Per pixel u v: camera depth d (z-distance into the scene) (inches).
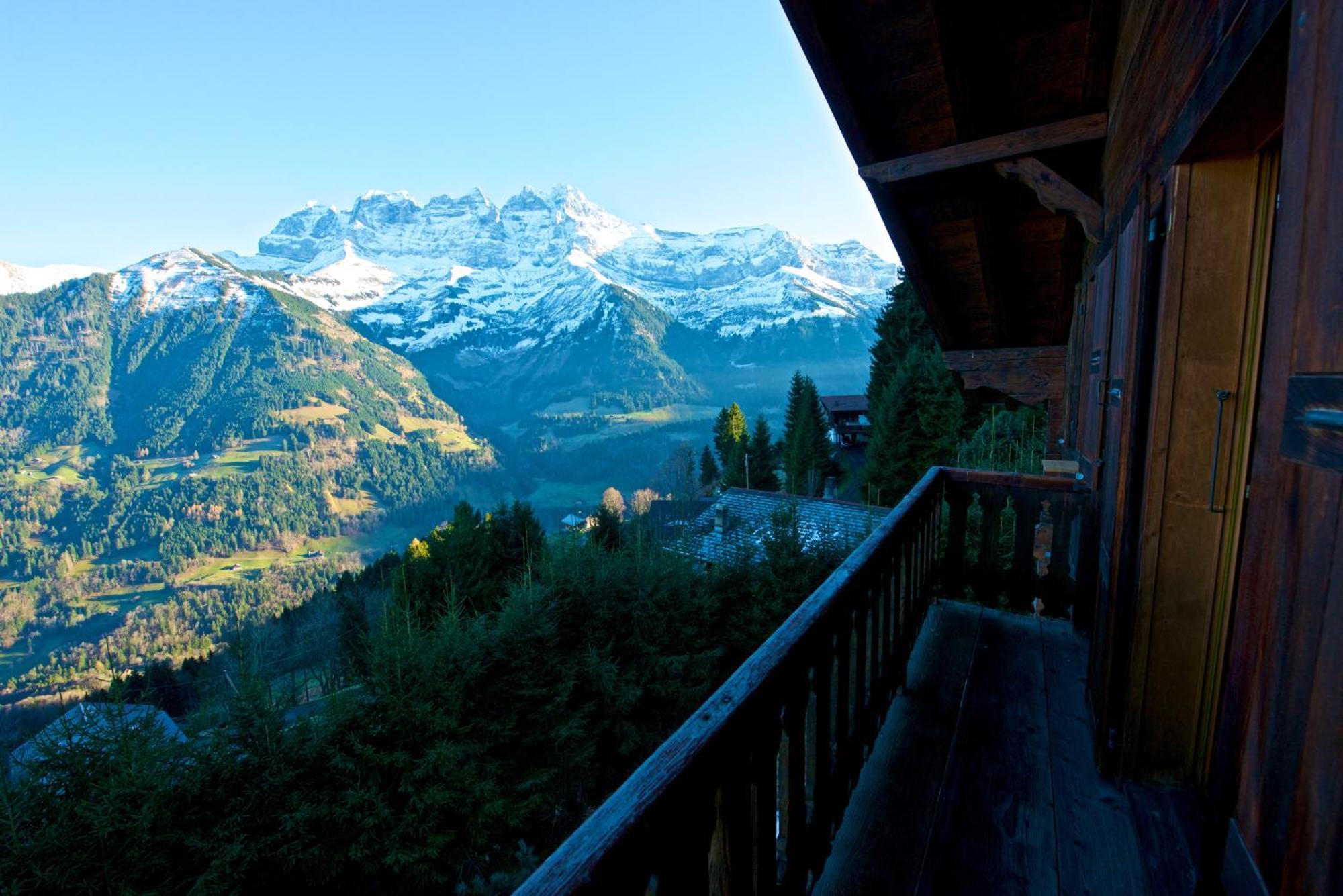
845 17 118.6
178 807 344.8
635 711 523.5
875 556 80.0
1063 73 126.9
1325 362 30.0
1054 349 239.3
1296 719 31.9
